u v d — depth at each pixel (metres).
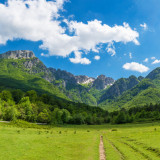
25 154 29.25
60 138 51.78
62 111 177.38
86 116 186.75
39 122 134.75
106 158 30.20
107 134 79.25
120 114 182.75
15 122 88.69
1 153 27.97
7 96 180.12
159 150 34.91
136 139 52.88
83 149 36.91
